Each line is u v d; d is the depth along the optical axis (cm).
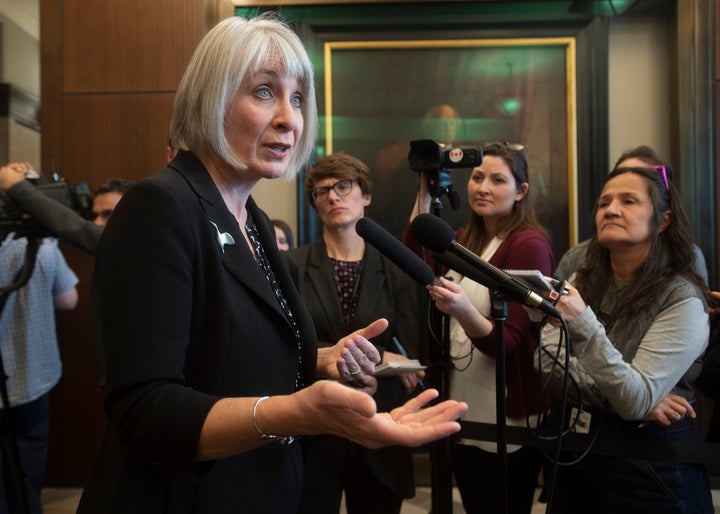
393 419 90
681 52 380
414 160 202
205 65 109
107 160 382
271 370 108
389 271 247
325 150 411
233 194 118
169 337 92
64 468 380
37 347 309
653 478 175
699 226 371
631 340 182
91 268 385
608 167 409
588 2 399
